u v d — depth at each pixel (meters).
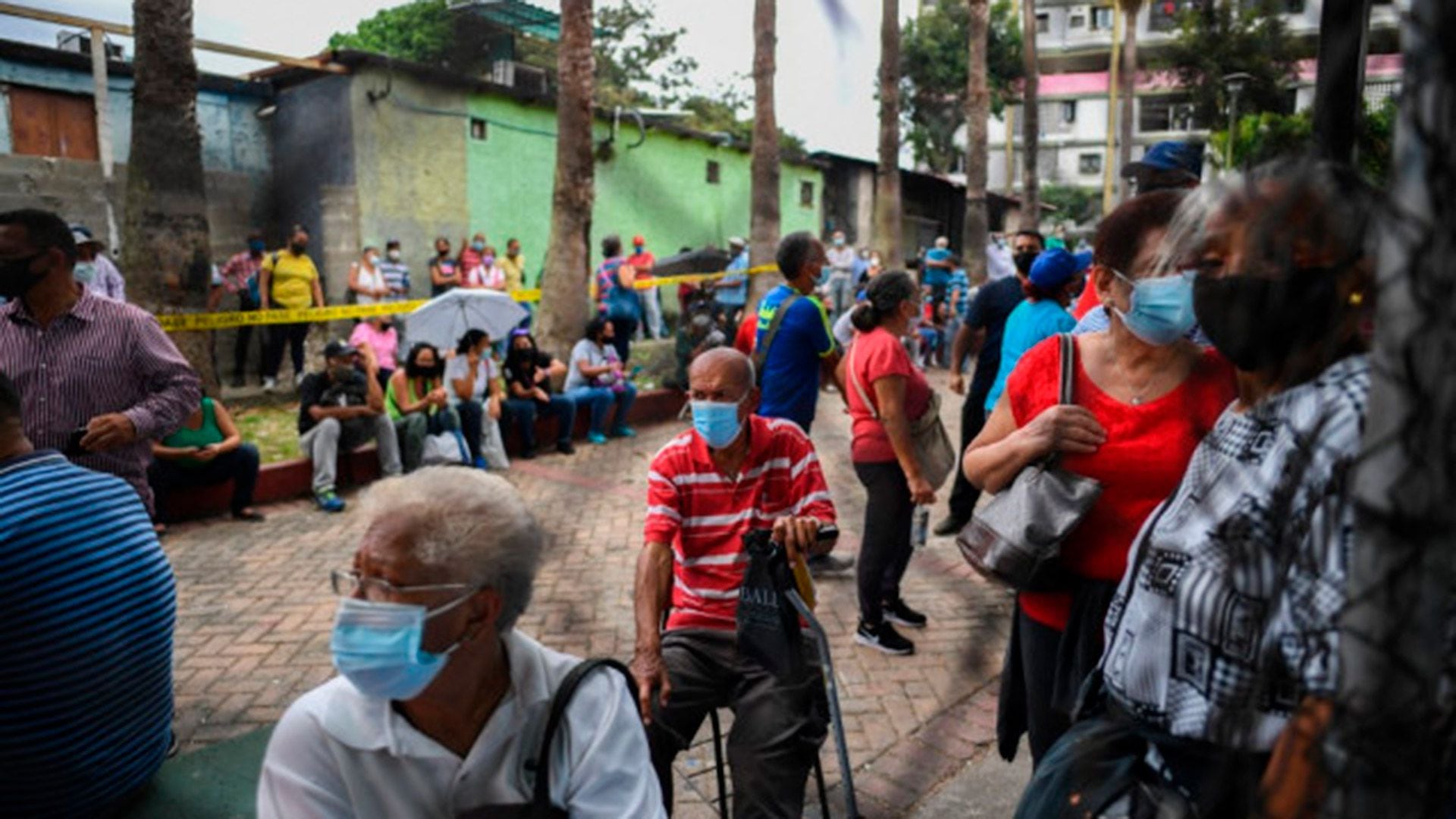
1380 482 0.59
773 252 14.26
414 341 8.27
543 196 16.66
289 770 1.42
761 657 2.26
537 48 19.89
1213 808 1.10
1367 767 0.63
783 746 2.23
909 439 3.82
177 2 7.34
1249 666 1.06
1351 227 0.89
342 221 14.26
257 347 12.12
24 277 3.05
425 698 1.42
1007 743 2.22
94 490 2.50
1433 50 0.55
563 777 1.43
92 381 3.21
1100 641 1.86
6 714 2.33
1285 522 1.01
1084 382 1.88
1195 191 1.15
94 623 2.42
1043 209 27.25
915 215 26.33
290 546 5.93
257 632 4.57
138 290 7.51
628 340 11.45
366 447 7.62
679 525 2.47
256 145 14.70
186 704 3.84
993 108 26.11
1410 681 0.61
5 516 2.27
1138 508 1.80
